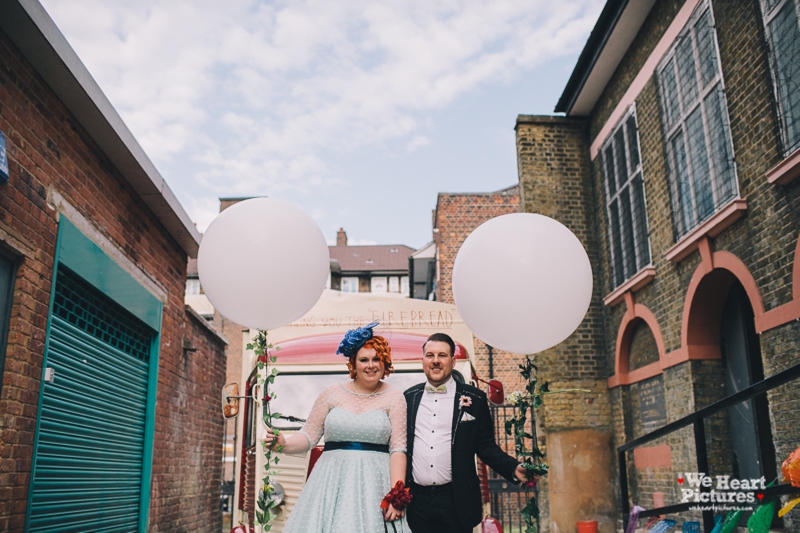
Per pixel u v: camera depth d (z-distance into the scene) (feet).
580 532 35.19
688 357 28.19
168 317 29.53
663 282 31.30
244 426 19.66
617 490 36.42
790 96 21.31
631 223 35.50
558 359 38.37
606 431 37.32
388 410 13.48
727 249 25.25
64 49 17.22
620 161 36.91
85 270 20.35
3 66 15.89
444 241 71.10
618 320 37.01
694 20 28.04
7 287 16.21
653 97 32.53
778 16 21.91
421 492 13.38
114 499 23.40
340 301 20.20
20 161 16.66
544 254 12.98
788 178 21.11
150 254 27.22
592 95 40.16
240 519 19.31
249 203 13.94
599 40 36.35
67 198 19.43
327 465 12.99
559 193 40.86
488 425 13.97
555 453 36.91
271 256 13.26
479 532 17.22
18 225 16.46
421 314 20.02
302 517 12.63
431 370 13.99
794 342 20.85
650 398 33.30
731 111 24.93
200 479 35.09
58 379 18.80
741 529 19.99
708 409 16.07
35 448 17.06
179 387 31.22
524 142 41.55
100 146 21.68
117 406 23.77
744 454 26.35
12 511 15.87
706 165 27.17
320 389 19.03
